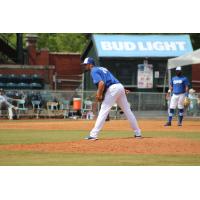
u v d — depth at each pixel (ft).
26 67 290.56
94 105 224.53
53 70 299.17
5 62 313.12
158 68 257.96
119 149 92.22
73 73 314.76
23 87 278.46
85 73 275.59
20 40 303.68
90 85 265.34
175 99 163.94
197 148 93.91
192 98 225.76
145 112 230.27
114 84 102.99
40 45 383.04
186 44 260.83
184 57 199.72
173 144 98.68
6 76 281.54
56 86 306.35
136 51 255.50
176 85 164.14
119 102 106.42
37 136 120.26
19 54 303.68
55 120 208.33
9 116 217.15
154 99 230.89
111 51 253.44
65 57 314.14
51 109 224.33
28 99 224.53
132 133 127.24
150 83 256.93
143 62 256.32
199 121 201.46
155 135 121.70
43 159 81.46
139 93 230.48
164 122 189.98
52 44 386.73
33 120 208.44
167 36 262.67
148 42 259.39
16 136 120.16
